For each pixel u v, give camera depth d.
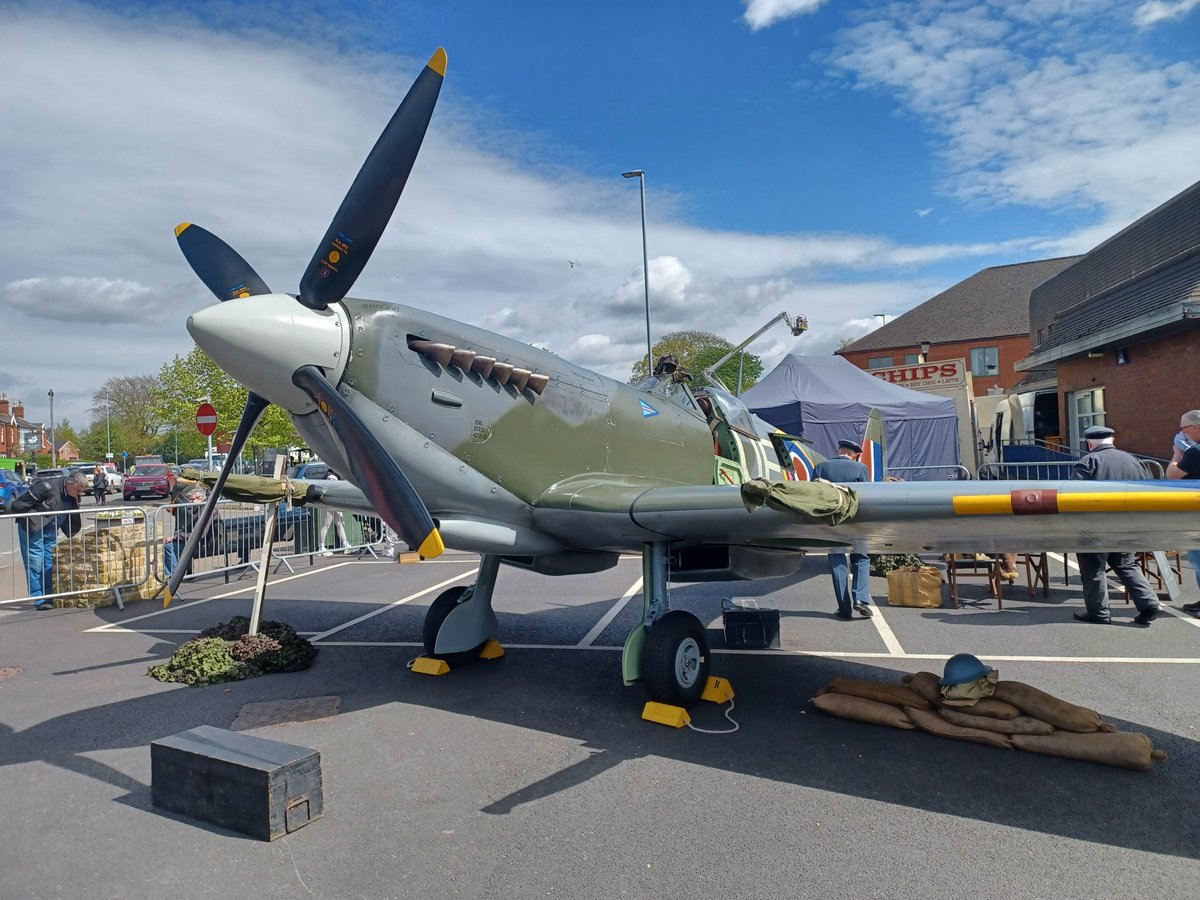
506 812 3.03
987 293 43.06
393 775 3.40
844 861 2.63
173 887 2.50
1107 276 14.92
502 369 4.27
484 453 4.20
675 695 4.12
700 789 3.23
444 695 4.57
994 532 3.55
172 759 3.03
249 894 2.46
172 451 67.50
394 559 10.90
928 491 3.35
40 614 7.18
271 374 3.71
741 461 6.44
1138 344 12.77
